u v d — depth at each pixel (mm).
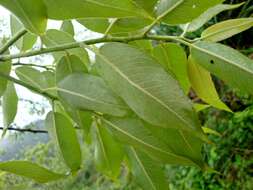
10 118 354
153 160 331
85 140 355
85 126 314
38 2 224
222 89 1210
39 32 235
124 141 300
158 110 235
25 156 1029
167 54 306
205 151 1188
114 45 245
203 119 1302
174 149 285
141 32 271
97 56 248
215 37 285
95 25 284
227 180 1128
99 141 347
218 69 267
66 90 274
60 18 230
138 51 243
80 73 271
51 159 1074
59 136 332
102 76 246
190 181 1205
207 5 248
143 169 335
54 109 335
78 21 288
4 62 304
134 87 239
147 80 238
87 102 267
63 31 327
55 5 225
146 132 291
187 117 232
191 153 285
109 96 261
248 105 1157
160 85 236
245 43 1204
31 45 356
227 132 1153
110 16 222
